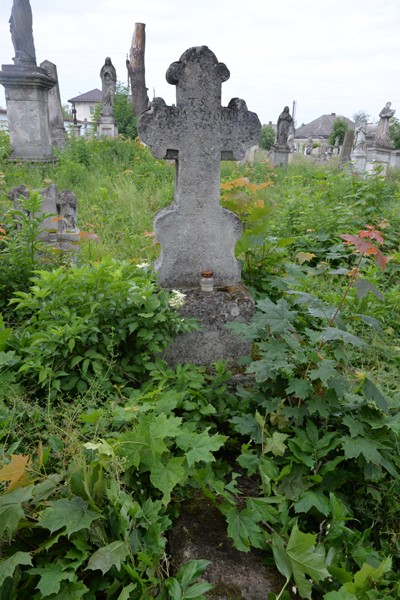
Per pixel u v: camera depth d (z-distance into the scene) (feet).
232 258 11.25
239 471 8.26
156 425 6.70
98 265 9.58
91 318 9.21
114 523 5.66
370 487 7.45
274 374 7.79
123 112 61.72
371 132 75.77
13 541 5.39
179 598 5.49
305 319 12.48
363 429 7.47
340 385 7.36
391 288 15.97
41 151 31.76
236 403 9.25
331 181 29.17
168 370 9.23
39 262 13.07
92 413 6.64
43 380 8.17
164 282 10.93
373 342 12.23
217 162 10.48
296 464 7.52
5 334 8.46
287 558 6.09
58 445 6.58
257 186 13.74
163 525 6.27
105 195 25.55
